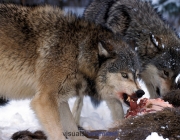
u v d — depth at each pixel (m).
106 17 14.37
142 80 13.88
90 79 10.63
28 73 10.47
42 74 10.28
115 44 10.48
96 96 11.01
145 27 13.70
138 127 7.91
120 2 14.36
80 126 12.55
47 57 10.27
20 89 10.73
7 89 10.73
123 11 13.98
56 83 10.24
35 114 10.33
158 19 14.15
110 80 10.38
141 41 13.46
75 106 13.09
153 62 13.22
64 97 10.52
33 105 10.30
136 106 10.05
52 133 10.16
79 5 29.58
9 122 12.65
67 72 10.27
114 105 12.38
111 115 12.60
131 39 13.50
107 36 10.70
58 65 10.23
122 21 13.83
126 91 10.20
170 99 10.05
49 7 10.96
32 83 10.55
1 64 10.39
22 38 10.39
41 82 10.32
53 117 10.20
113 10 14.20
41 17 10.65
